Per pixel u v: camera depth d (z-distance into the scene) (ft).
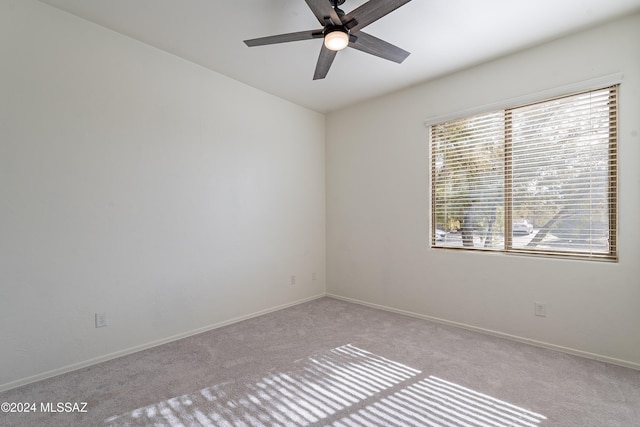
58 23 7.36
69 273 7.54
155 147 9.02
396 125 12.01
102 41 8.02
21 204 6.90
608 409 5.99
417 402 6.27
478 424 5.61
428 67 10.00
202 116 10.09
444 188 10.89
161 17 7.62
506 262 9.40
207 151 10.23
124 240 8.42
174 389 6.75
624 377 7.12
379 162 12.55
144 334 8.78
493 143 9.77
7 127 6.73
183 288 9.62
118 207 8.31
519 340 9.16
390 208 12.21
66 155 7.48
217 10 7.33
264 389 6.75
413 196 11.54
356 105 13.33
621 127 7.66
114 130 8.23
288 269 12.91
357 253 13.34
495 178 9.75
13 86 6.79
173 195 9.40
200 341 9.31
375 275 12.71
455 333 9.86
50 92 7.25
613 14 7.41
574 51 8.21
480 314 9.93
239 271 11.14
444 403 6.23
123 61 8.38
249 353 8.49
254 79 10.99
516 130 9.34
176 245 9.47
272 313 11.97
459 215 10.55
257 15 7.51
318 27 8.04
